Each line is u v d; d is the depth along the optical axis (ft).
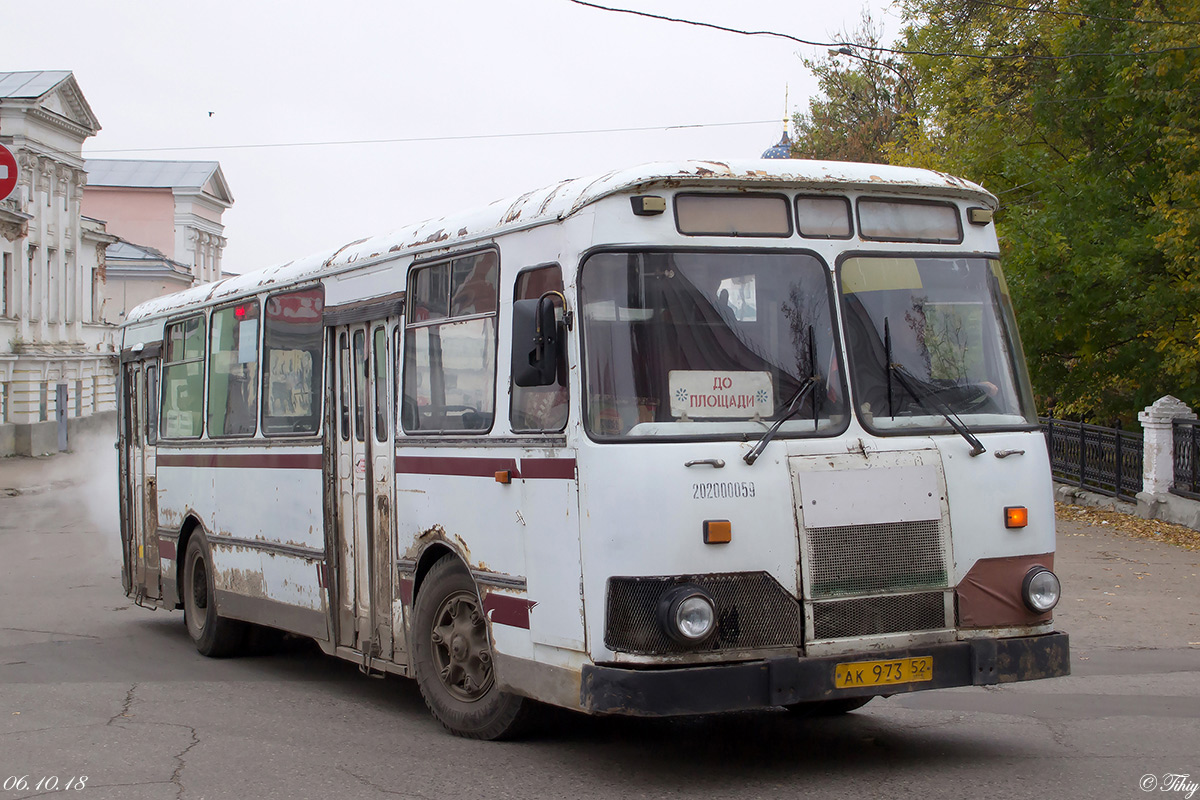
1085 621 36.37
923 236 20.86
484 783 19.47
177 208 226.38
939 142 81.92
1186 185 58.54
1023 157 72.28
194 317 35.53
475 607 22.33
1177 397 68.80
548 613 19.52
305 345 28.63
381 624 25.41
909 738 22.43
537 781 19.54
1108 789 18.62
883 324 20.16
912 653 18.98
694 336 18.99
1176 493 58.18
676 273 19.10
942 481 19.77
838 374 19.60
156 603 38.09
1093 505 65.67
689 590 18.01
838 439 19.34
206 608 33.78
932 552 19.57
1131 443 63.00
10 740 22.97
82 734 23.45
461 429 22.38
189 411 35.58
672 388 18.74
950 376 20.52
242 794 19.16
